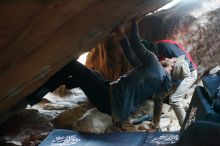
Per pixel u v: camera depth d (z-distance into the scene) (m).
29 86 3.19
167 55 4.32
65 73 3.92
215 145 2.41
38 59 2.48
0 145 3.75
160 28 5.25
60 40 2.40
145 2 3.12
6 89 2.69
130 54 3.78
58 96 5.09
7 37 1.76
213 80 3.07
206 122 2.46
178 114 4.23
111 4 2.38
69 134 3.67
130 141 3.41
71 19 2.10
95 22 2.60
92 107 4.80
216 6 5.38
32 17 1.70
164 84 3.95
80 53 3.72
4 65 2.11
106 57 5.28
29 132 3.97
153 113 4.36
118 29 3.52
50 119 4.29
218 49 5.52
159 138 3.38
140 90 3.79
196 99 3.05
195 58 5.38
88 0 1.94
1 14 1.51
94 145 3.37
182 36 5.25
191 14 5.29
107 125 4.41
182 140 2.60
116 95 3.82
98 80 3.95
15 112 4.01
